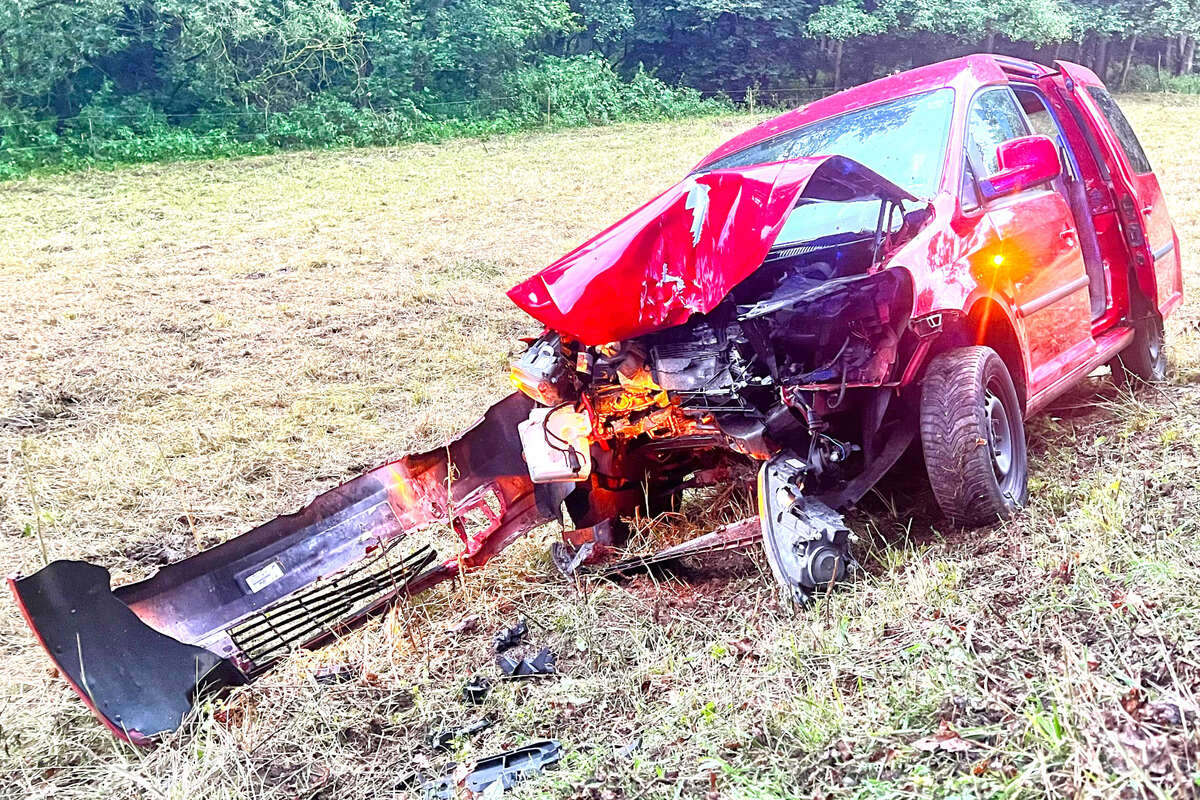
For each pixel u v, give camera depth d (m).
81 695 3.44
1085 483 4.27
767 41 37.22
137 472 6.44
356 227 16.42
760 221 3.68
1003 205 4.66
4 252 15.28
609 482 4.79
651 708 3.31
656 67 37.44
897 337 3.99
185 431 7.11
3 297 12.28
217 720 3.61
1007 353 4.55
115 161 24.73
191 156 25.55
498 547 4.58
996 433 4.24
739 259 3.67
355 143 27.83
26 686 4.05
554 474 4.39
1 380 8.79
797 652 3.29
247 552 4.07
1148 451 4.59
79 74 27.88
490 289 11.73
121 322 10.86
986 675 2.84
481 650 3.99
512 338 9.45
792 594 3.71
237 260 14.17
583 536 4.69
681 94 34.88
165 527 5.65
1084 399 5.82
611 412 4.27
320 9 27.89
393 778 3.21
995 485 4.02
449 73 32.12
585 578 4.41
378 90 29.69
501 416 4.67
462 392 7.76
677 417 4.20
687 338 4.08
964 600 3.40
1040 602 3.22
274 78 28.38
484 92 31.73
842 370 4.02
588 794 2.79
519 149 25.98
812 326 4.05
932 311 3.95
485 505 4.59
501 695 3.59
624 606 4.14
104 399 8.23
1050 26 35.62
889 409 4.34
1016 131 5.18
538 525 4.67
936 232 4.19
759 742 2.86
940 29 35.91
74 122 25.61
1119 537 3.52
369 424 7.20
